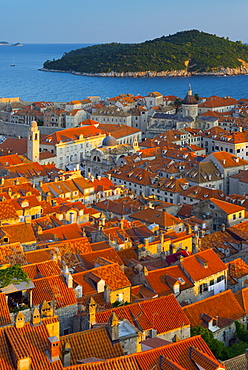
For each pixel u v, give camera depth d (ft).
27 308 305.12
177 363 271.69
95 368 256.11
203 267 430.20
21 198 596.29
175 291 405.39
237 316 393.91
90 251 443.73
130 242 515.09
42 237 491.31
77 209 641.40
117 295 381.60
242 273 469.57
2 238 454.40
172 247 485.97
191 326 369.71
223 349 342.23
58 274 363.76
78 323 324.19
